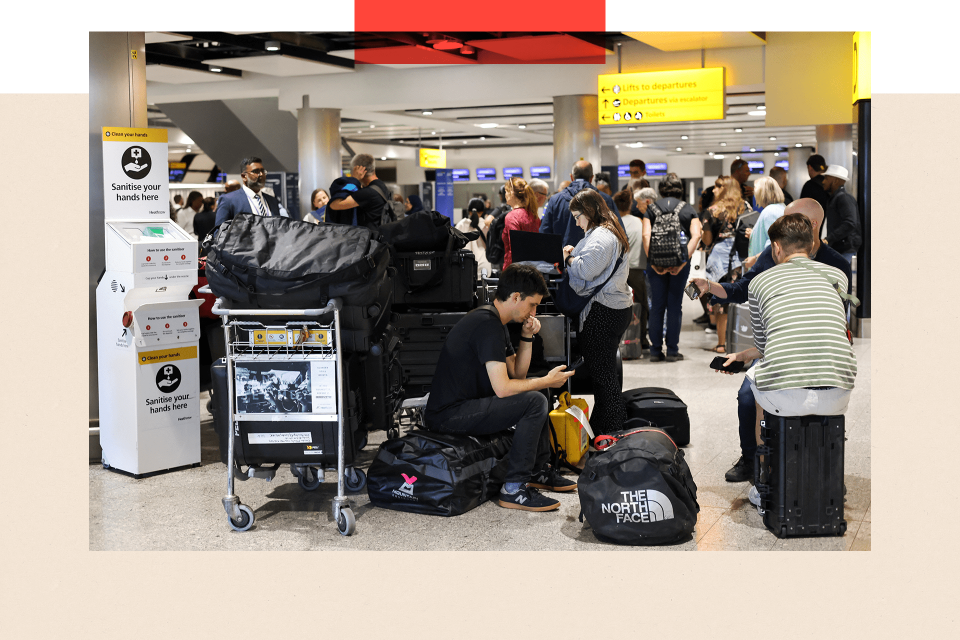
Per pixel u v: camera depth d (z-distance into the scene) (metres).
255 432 3.79
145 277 4.49
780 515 3.60
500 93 11.89
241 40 10.40
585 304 4.87
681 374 7.34
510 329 4.57
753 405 4.23
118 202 4.60
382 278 3.93
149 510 4.06
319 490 4.37
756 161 30.66
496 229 7.76
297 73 12.55
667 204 7.76
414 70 12.27
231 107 14.93
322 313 3.66
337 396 3.71
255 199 6.03
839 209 8.23
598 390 4.98
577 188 6.32
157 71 11.71
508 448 4.29
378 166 29.97
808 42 9.94
